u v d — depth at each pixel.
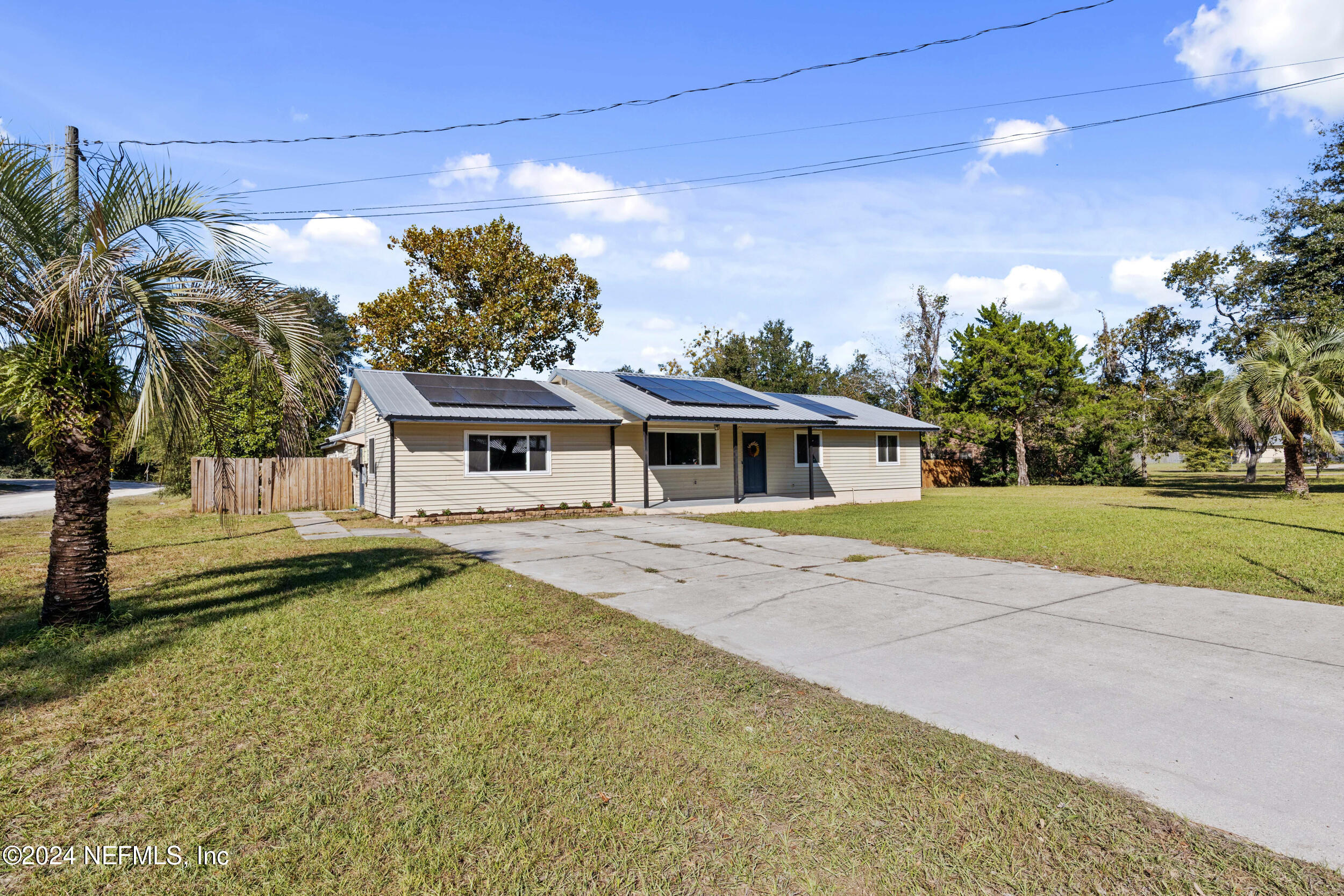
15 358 5.73
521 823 2.88
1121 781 3.18
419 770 3.34
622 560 9.74
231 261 6.62
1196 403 30.95
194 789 3.17
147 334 5.73
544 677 4.68
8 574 8.95
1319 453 22.59
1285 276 26.41
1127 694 4.27
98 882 2.50
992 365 31.28
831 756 3.47
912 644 5.43
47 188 5.97
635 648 5.35
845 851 2.67
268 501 19.09
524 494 16.89
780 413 19.80
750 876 2.52
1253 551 9.48
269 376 6.88
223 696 4.35
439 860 2.61
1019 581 7.95
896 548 10.80
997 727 3.81
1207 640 5.41
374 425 17.52
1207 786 3.11
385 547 11.21
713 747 3.58
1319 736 3.61
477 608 6.68
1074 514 15.84
